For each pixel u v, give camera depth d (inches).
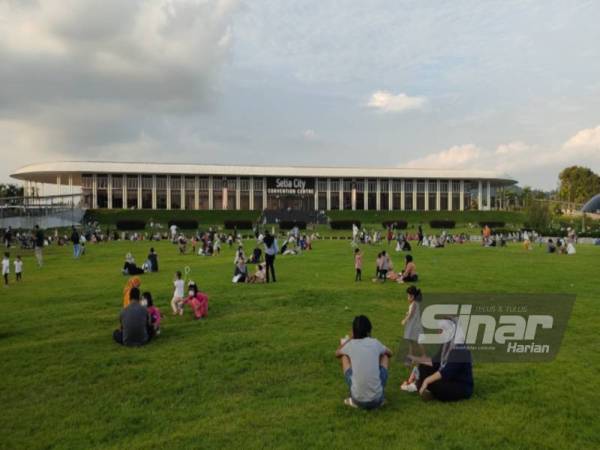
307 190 4028.1
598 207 3563.0
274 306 552.7
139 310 396.8
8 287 757.9
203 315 502.0
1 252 1466.5
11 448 230.1
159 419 258.7
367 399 260.1
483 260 1165.1
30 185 4254.4
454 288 690.2
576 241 2065.7
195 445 229.3
